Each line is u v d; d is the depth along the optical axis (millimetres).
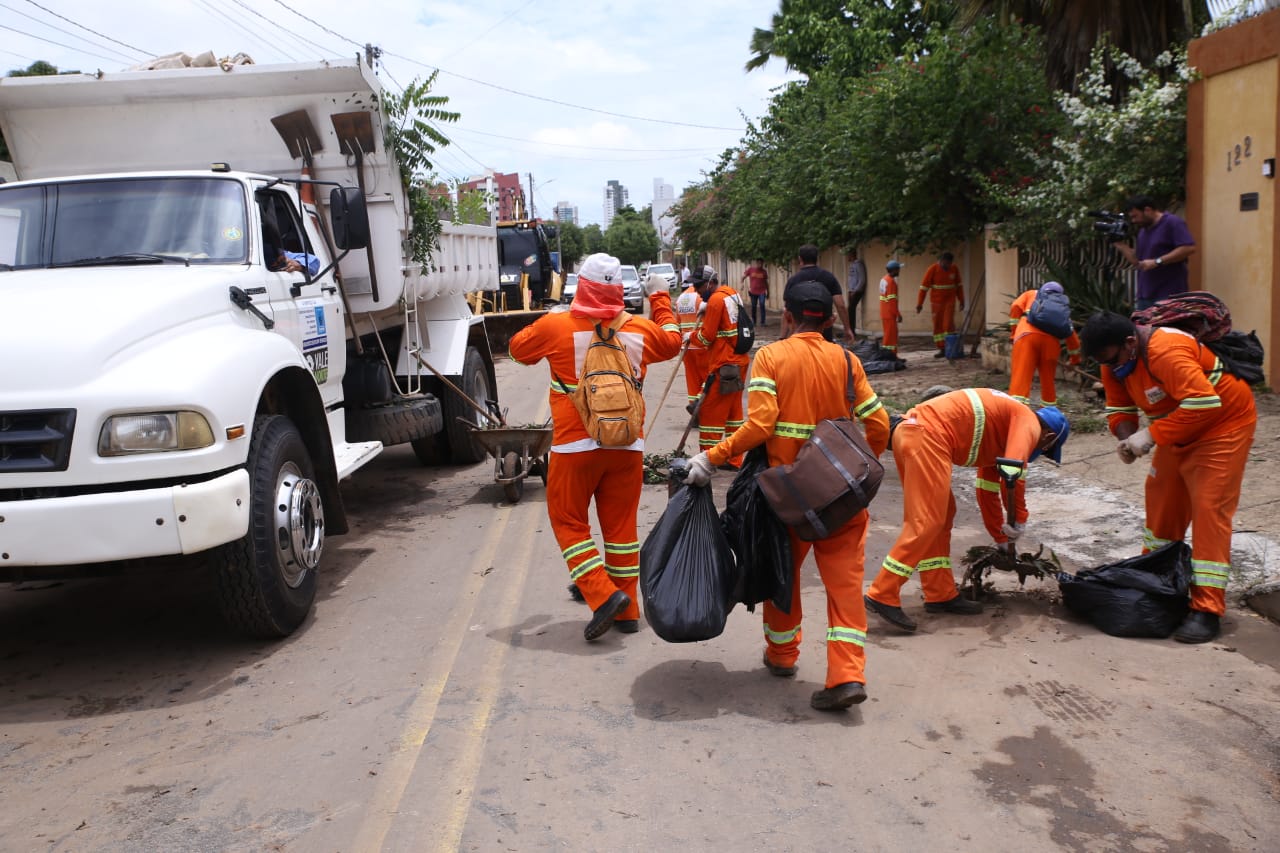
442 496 8789
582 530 5203
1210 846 3303
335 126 7512
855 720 4262
